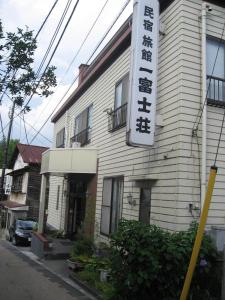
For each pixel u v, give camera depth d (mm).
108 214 14328
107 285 9492
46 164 17906
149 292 8008
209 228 9492
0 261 15359
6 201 41719
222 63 10648
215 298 8367
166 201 9977
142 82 9844
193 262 6754
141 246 7805
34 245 18500
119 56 14680
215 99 10305
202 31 10281
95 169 16359
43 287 10492
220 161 10008
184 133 9695
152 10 10164
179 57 10133
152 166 10992
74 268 12359
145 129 9758
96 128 16953
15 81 8922
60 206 22906
